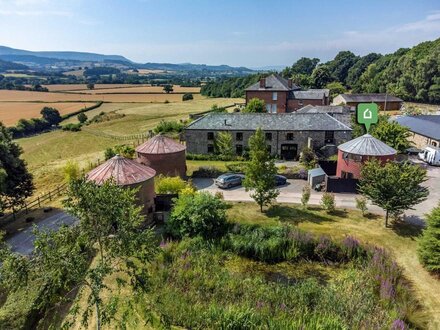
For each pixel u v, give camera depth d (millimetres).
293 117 48094
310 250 23953
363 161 34125
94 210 11336
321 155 45125
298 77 131125
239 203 32438
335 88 120688
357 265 22250
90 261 18734
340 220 28438
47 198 34781
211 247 23984
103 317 11359
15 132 87000
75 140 75188
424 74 99688
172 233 25750
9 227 28125
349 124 49719
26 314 15695
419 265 21953
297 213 29953
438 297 18953
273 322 15484
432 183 36562
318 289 18625
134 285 12773
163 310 15898
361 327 15609
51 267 10539
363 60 156000
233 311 15953
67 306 17484
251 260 23641
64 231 11352
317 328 14984
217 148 48031
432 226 21297
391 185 25281
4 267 10289
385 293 18281
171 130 63125
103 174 27234
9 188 29219
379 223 27750
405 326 15773
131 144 57844
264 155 28812
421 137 50531
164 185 31906
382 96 89125
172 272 20094
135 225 11984
